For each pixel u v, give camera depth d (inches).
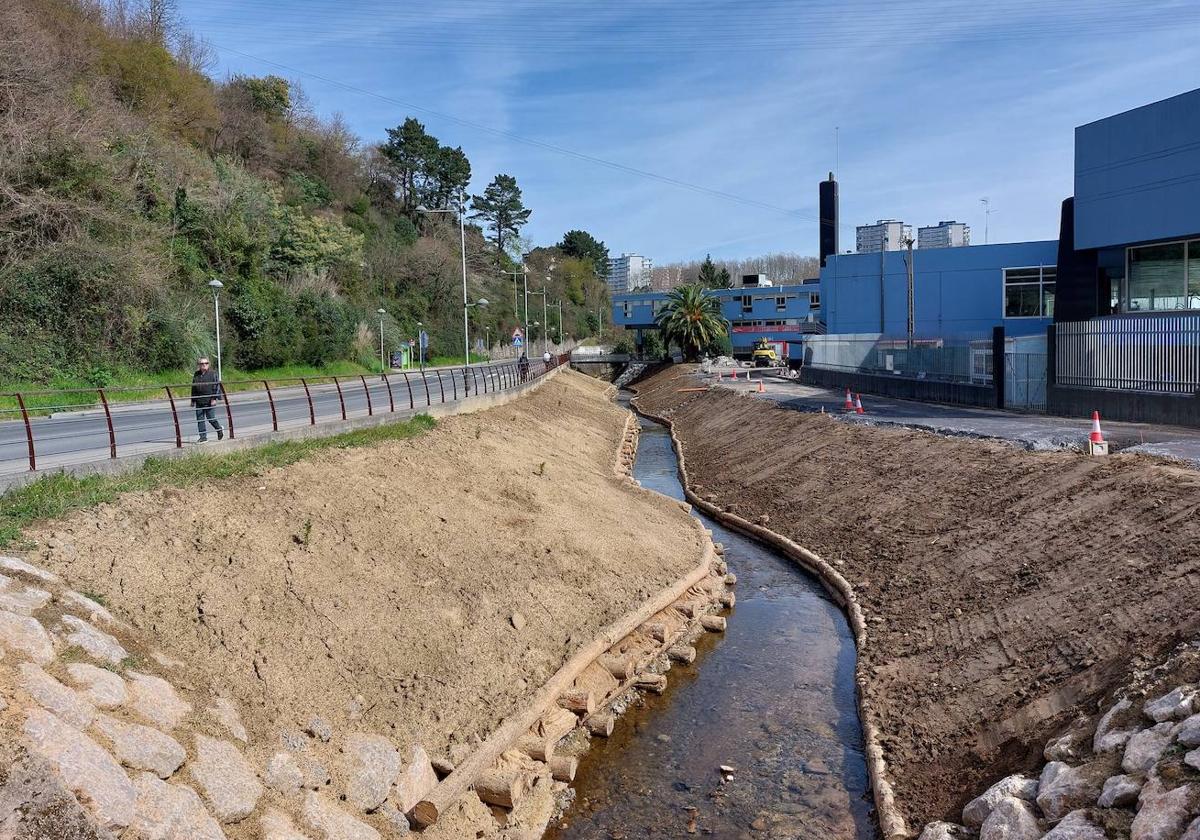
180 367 1414.9
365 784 318.3
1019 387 1069.1
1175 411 776.9
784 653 542.0
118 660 293.6
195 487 462.0
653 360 3535.9
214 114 2202.3
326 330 2058.3
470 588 494.3
